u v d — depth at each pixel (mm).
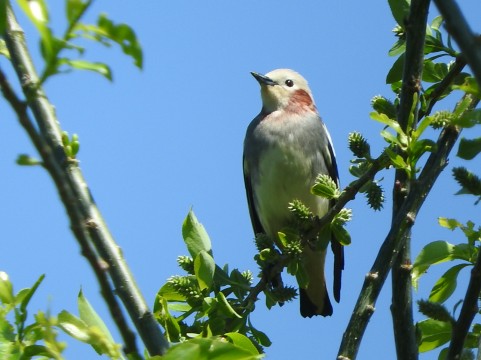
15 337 6574
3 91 4918
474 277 7336
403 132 8688
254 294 9977
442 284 9031
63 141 7730
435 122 8828
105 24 4859
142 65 4945
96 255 5344
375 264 8227
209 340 5695
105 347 6059
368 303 8055
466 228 8867
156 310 9195
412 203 8406
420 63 8953
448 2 4914
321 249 11164
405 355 8055
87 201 7410
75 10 4832
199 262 9469
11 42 7668
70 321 6148
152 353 6957
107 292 5418
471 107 9125
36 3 4715
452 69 9664
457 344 7395
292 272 10773
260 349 9195
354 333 7957
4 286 6734
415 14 8875
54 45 4848
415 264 8797
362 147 9609
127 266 7211
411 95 8922
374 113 8531
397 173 8953
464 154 7195
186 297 9469
